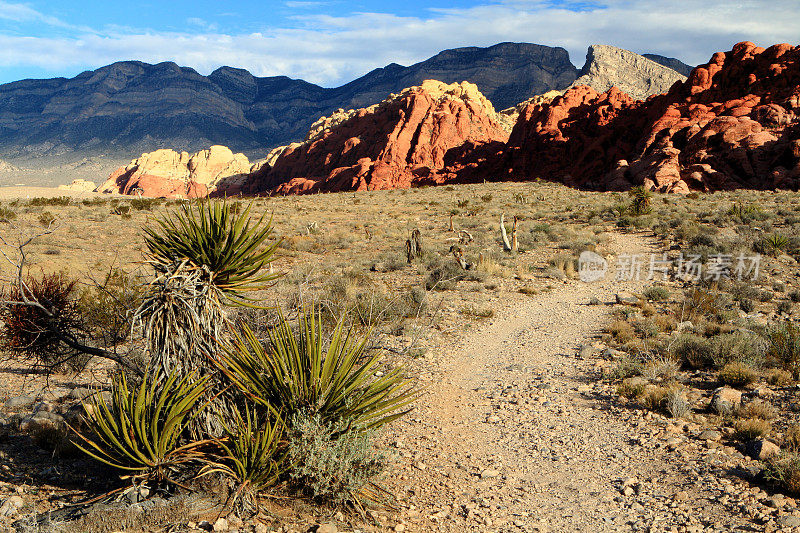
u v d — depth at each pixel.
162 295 5.09
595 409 8.93
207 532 4.44
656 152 73.31
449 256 25.41
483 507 5.82
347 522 5.07
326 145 178.12
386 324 13.58
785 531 4.94
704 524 5.28
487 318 15.74
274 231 34.47
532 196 61.16
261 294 13.99
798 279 19.20
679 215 37.34
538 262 25.09
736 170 65.88
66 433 6.49
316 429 5.23
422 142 149.50
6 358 10.59
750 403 8.43
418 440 7.81
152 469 4.95
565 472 6.78
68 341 6.60
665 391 8.99
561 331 14.27
